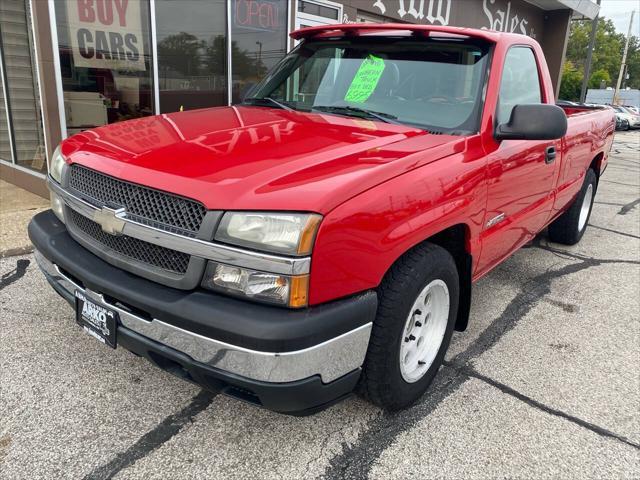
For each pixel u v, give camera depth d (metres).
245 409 2.62
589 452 2.45
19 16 5.99
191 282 1.99
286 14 7.89
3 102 6.75
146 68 6.46
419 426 2.56
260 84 3.74
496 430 2.56
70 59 5.73
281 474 2.22
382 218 2.08
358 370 2.17
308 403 2.01
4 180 7.22
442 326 2.72
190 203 2.01
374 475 2.24
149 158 2.26
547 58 16.94
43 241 2.59
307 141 2.45
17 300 3.62
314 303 1.93
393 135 2.62
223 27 7.13
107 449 2.31
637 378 3.09
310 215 1.88
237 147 2.34
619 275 4.77
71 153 2.62
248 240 1.89
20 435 2.36
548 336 3.56
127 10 6.12
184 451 2.32
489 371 3.09
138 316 2.11
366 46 3.35
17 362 2.90
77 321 2.46
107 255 2.25
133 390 2.72
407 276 2.28
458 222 2.58
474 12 12.84
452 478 2.25
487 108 2.90
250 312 1.88
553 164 3.80
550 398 2.85
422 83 3.04
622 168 12.58
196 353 1.98
